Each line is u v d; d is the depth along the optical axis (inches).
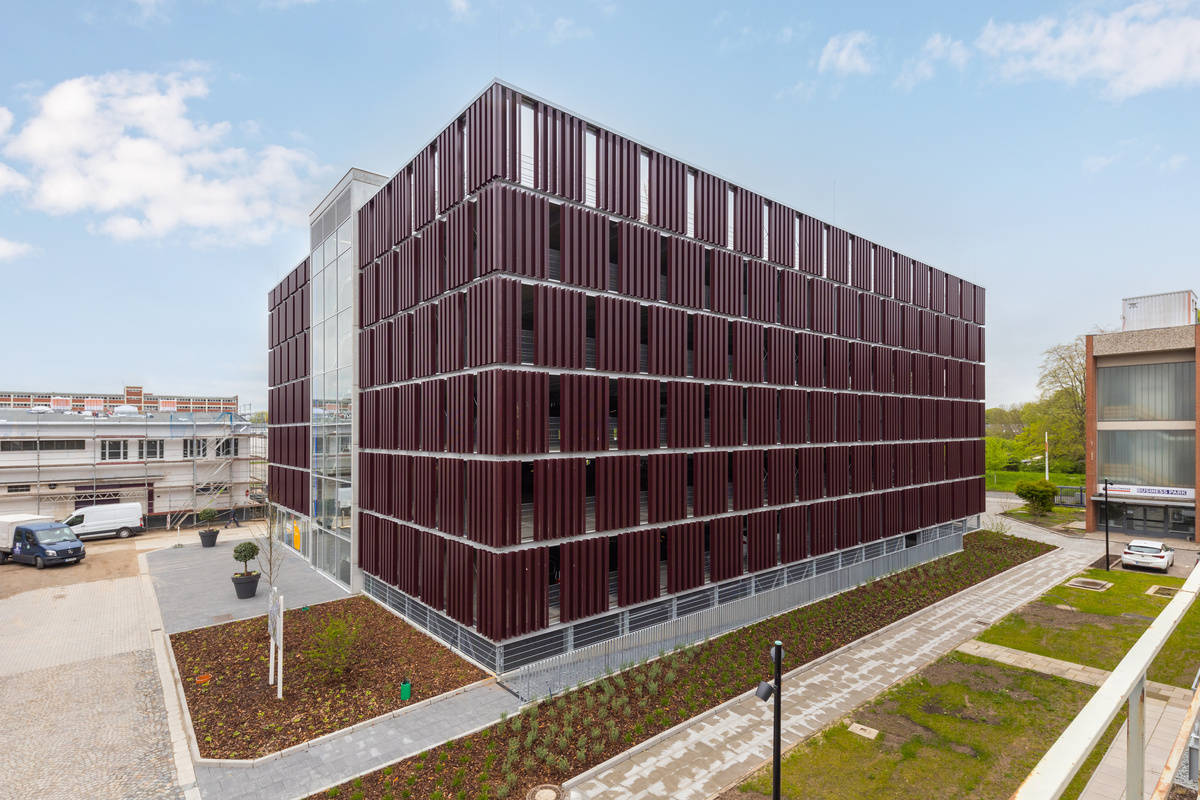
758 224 863.1
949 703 557.6
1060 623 783.7
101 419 1517.0
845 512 982.4
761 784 434.3
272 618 578.2
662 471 722.8
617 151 695.7
